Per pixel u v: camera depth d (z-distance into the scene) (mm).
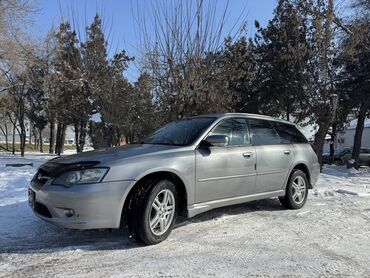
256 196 6672
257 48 20453
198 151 5773
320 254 5016
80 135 22562
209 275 4246
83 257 4727
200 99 12305
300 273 4367
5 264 4473
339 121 23719
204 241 5430
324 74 15391
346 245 5410
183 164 5504
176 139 6090
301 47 16000
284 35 17141
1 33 19031
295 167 7613
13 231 5672
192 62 12039
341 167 21953
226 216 6832
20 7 19391
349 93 20578
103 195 4816
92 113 20297
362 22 17266
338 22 15375
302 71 16203
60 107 21531
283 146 7281
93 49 17672
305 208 7664
